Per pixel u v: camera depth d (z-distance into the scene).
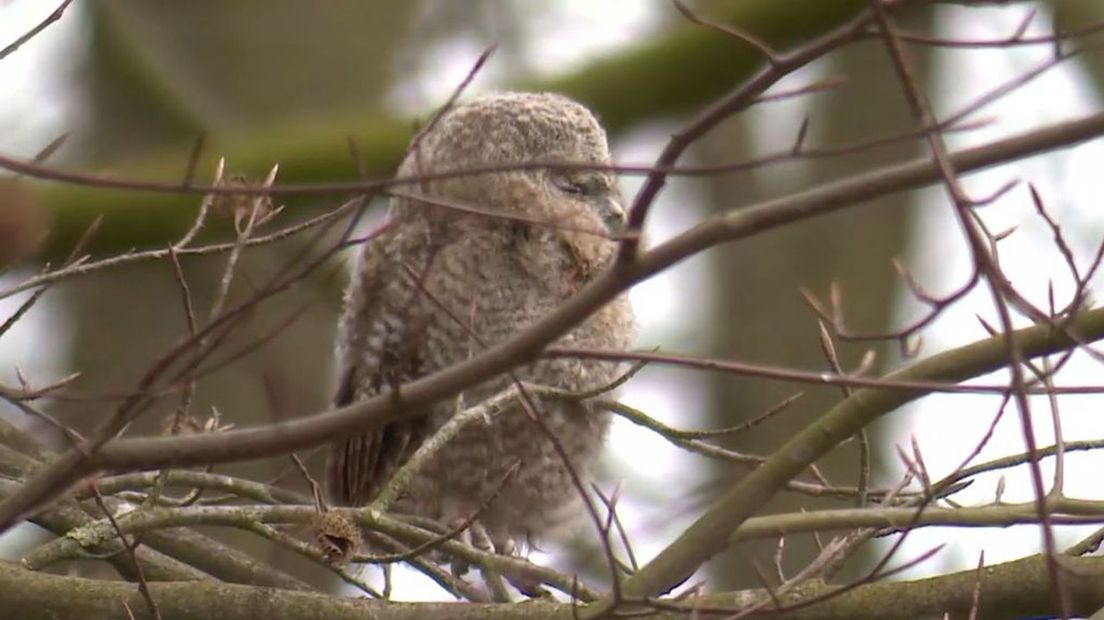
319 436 6.11
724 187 18.41
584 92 14.77
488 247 10.63
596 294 5.92
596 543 13.33
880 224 17.77
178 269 7.66
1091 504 8.27
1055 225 7.46
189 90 15.16
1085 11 14.77
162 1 15.49
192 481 8.72
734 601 8.26
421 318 10.45
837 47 5.80
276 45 15.38
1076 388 7.31
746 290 17.61
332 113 15.20
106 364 14.30
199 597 8.47
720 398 17.03
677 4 6.27
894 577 11.70
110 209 13.41
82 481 6.75
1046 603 8.27
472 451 10.67
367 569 10.71
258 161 13.86
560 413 10.70
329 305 13.65
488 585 9.73
